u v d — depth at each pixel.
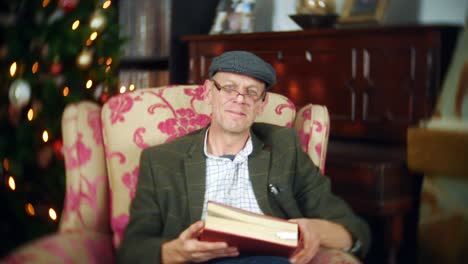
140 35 3.65
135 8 3.66
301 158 1.75
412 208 2.48
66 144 1.74
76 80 3.16
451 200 2.28
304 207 1.73
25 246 1.46
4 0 3.24
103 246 1.59
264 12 3.48
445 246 2.31
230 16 3.32
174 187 1.65
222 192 1.67
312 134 1.88
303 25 2.90
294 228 1.40
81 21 3.20
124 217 1.74
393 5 2.91
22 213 3.13
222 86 1.62
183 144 1.70
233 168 1.68
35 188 3.16
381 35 2.51
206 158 1.68
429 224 2.37
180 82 3.53
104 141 1.78
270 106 1.95
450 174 2.22
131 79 3.72
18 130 2.99
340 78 2.65
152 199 1.65
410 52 2.44
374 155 2.53
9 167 2.99
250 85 1.61
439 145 2.24
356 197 2.41
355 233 1.66
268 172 1.70
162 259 1.48
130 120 1.79
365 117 2.60
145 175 1.67
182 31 3.51
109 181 1.76
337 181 2.48
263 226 1.39
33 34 3.08
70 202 1.72
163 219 1.65
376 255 2.88
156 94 1.85
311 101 2.77
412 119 2.45
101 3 3.26
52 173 3.10
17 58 3.06
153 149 1.70
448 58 2.47
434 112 2.35
